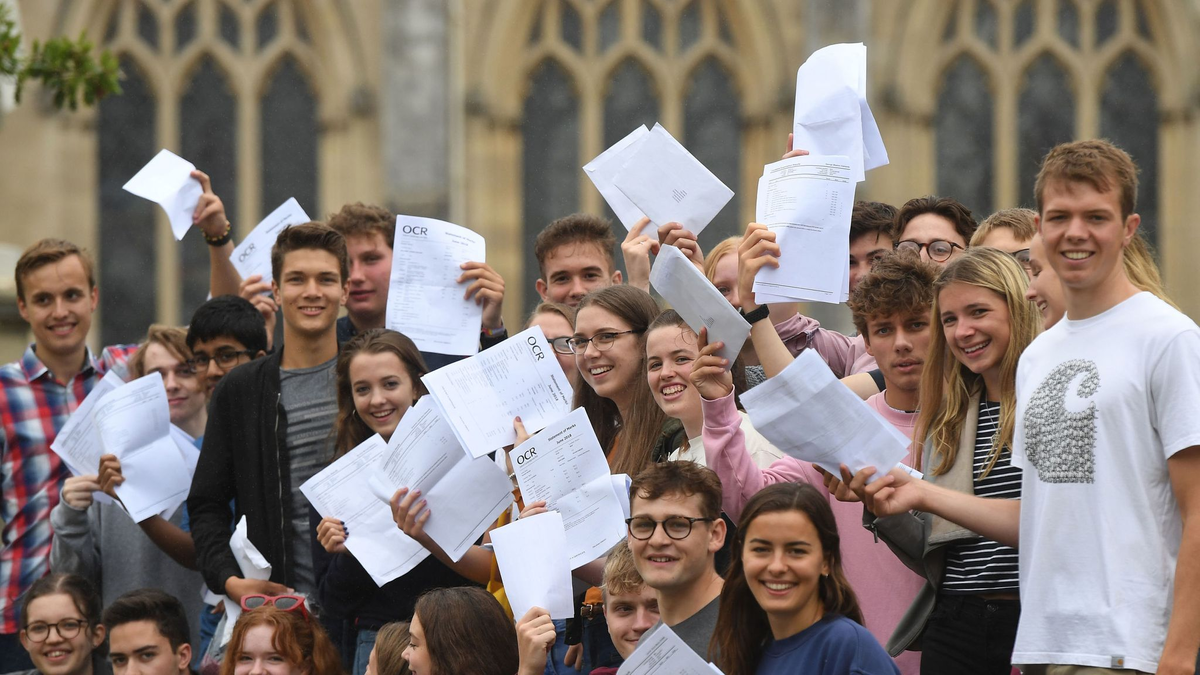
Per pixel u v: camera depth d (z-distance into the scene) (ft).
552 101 156.56
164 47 152.66
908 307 37.37
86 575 49.83
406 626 39.88
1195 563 28.27
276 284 47.24
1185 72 153.69
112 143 151.74
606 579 36.47
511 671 37.73
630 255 42.37
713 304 34.24
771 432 31.45
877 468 31.24
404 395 43.60
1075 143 30.71
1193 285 152.35
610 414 43.65
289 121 154.20
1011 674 33.81
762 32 155.12
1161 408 29.17
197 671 48.06
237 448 46.06
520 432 39.40
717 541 34.30
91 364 55.62
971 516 31.81
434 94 148.77
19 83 72.90
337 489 42.16
